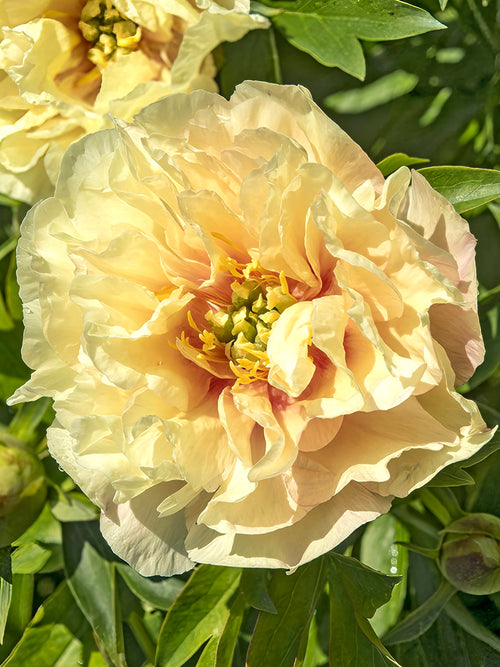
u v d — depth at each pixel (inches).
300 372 20.1
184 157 20.5
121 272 21.1
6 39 23.5
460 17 25.1
